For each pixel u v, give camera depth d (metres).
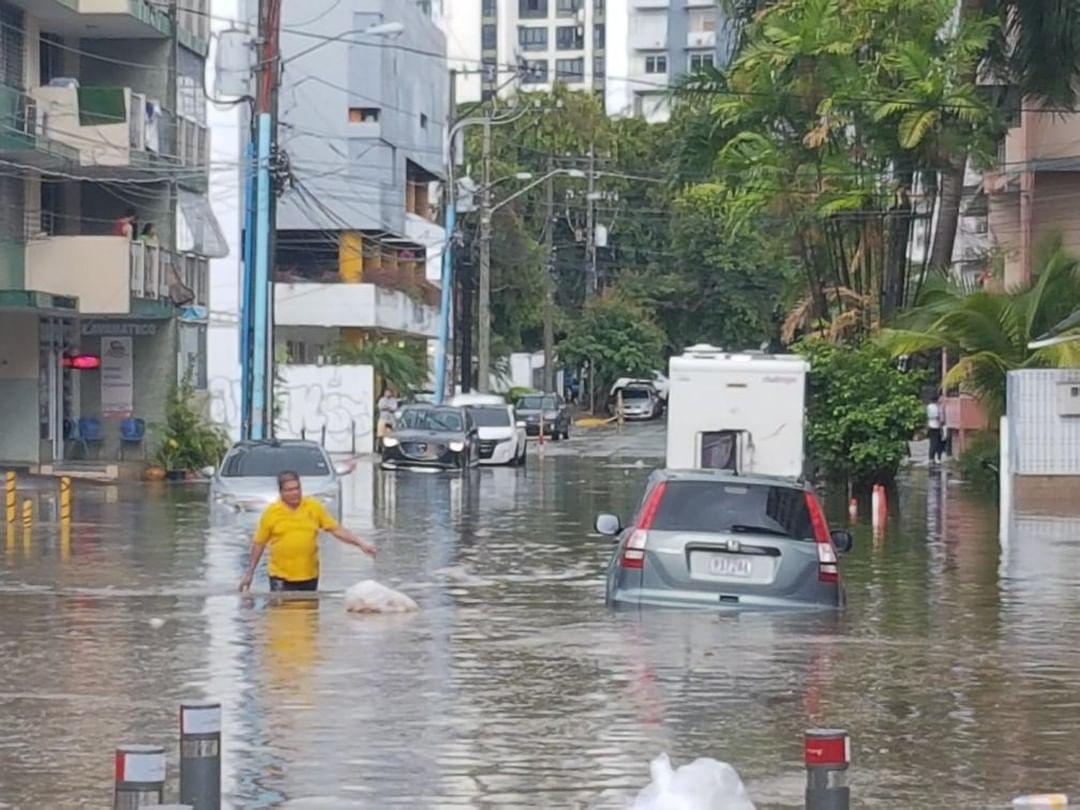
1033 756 17.25
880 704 19.89
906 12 65.81
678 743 17.67
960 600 30.27
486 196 105.31
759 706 19.64
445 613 28.09
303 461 45.75
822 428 59.34
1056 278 58.84
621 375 144.50
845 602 27.86
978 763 16.91
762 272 145.12
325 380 89.94
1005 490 52.81
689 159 71.81
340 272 106.62
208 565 36.06
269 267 60.34
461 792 15.58
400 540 42.38
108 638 25.11
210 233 73.56
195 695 20.34
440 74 124.94
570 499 57.91
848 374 59.69
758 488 26.27
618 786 15.77
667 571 25.77
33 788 15.69
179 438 67.56
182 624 26.62
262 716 19.03
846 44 65.50
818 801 11.48
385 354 99.62
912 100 63.88
